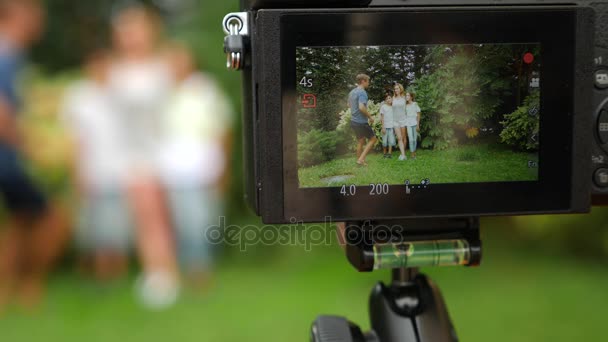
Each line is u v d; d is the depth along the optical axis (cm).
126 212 511
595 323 387
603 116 122
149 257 492
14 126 461
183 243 497
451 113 119
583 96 120
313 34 114
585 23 119
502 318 402
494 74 119
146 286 488
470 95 119
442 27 117
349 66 115
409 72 117
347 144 117
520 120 120
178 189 487
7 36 465
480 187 120
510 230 568
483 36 118
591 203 126
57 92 530
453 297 450
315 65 114
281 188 115
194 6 569
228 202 566
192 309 450
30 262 487
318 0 116
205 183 492
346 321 132
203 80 498
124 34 482
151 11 583
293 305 444
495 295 451
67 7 601
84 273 543
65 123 524
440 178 119
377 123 117
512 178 120
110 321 429
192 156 486
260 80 114
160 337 392
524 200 121
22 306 469
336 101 115
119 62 490
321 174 116
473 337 370
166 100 486
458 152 119
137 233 513
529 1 121
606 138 122
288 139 115
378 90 117
